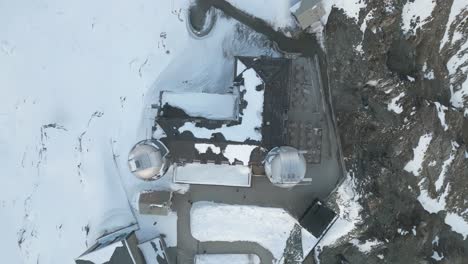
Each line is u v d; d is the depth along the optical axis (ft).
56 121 99.50
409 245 105.50
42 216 99.30
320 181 98.27
